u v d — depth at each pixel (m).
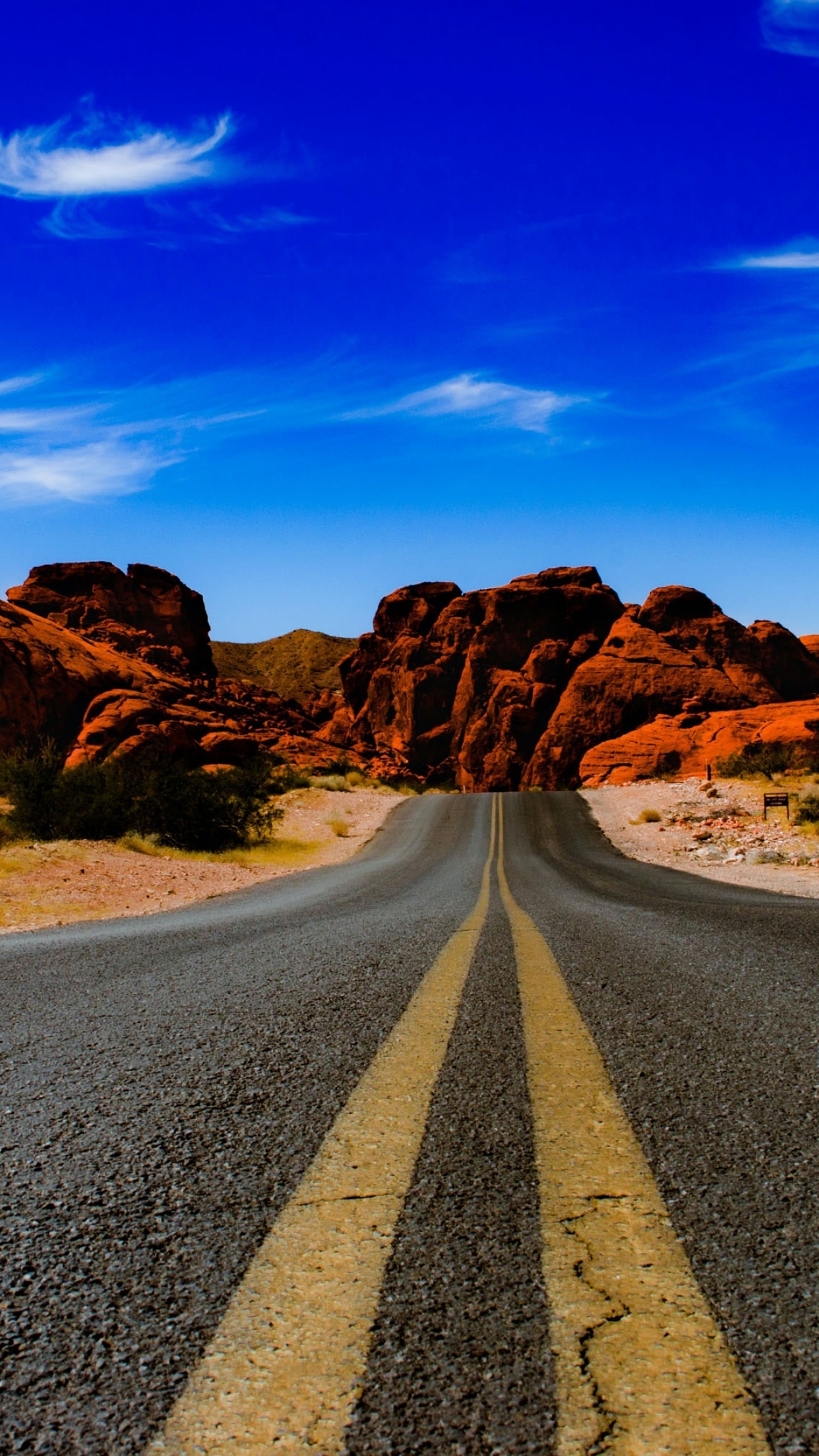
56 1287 1.24
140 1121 2.04
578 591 114.44
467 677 114.19
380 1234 1.35
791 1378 0.94
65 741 59.16
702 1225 1.35
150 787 24.53
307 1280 1.21
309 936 6.48
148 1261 1.30
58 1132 1.98
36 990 4.36
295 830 35.22
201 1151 1.80
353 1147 1.78
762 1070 2.31
